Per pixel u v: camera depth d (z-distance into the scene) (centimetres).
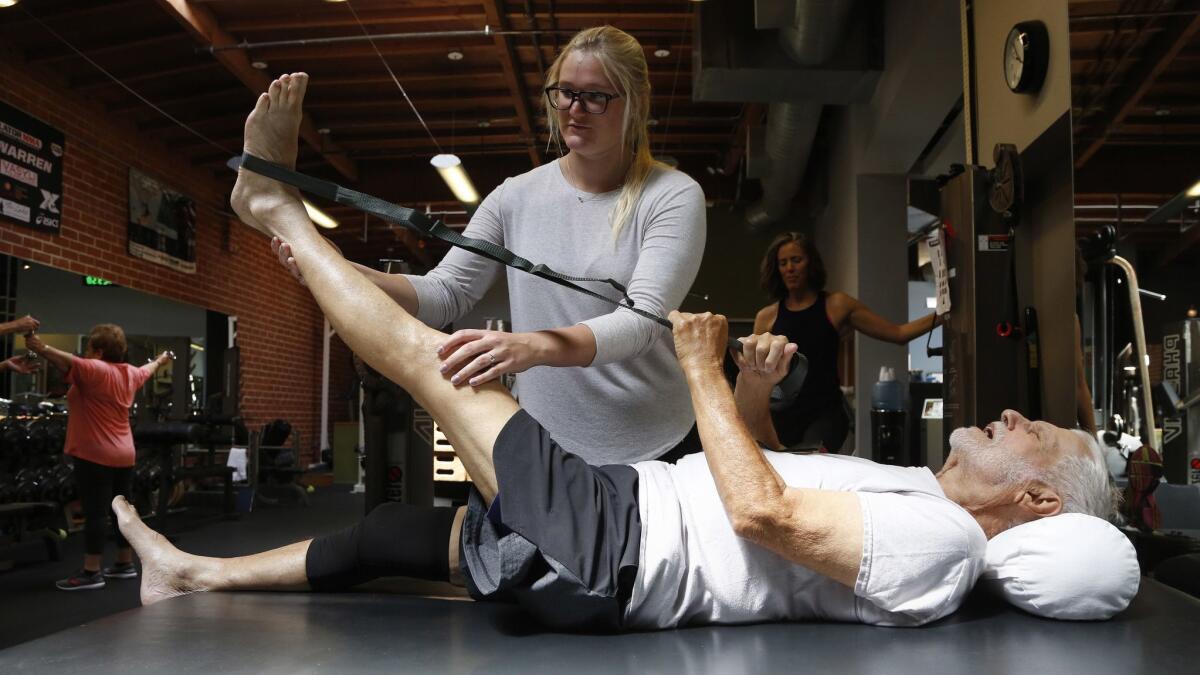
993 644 119
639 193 155
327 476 1220
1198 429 243
